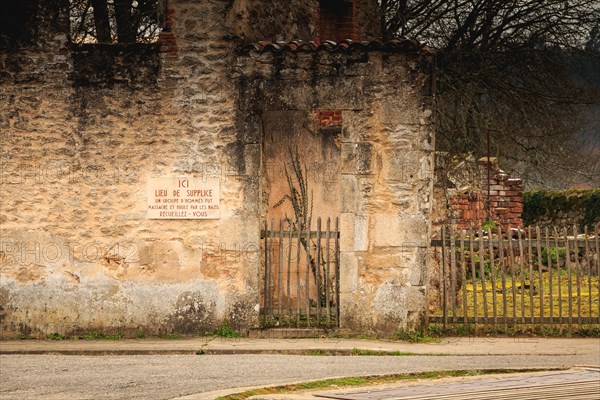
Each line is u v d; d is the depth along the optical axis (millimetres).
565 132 35062
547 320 18688
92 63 19062
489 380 12742
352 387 12391
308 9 22578
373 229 18750
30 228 19156
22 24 19062
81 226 19094
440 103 32500
